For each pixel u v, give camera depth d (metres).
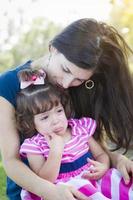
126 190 2.68
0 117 2.70
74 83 2.63
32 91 2.66
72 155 2.70
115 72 2.83
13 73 2.76
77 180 2.60
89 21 2.71
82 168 2.71
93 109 2.94
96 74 2.85
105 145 2.97
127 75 2.85
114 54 2.76
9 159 2.66
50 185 2.55
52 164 2.61
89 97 2.93
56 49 2.62
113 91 2.88
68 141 2.73
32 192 2.59
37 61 2.78
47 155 2.65
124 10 7.18
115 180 2.70
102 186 2.69
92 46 2.59
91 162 2.73
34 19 10.09
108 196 2.68
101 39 2.68
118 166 2.81
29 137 2.71
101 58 2.74
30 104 2.64
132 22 7.11
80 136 2.77
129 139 2.97
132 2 7.14
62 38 2.61
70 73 2.58
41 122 2.66
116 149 3.01
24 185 2.60
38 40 9.88
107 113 2.93
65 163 2.68
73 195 2.53
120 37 2.79
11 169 2.64
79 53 2.54
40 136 2.68
